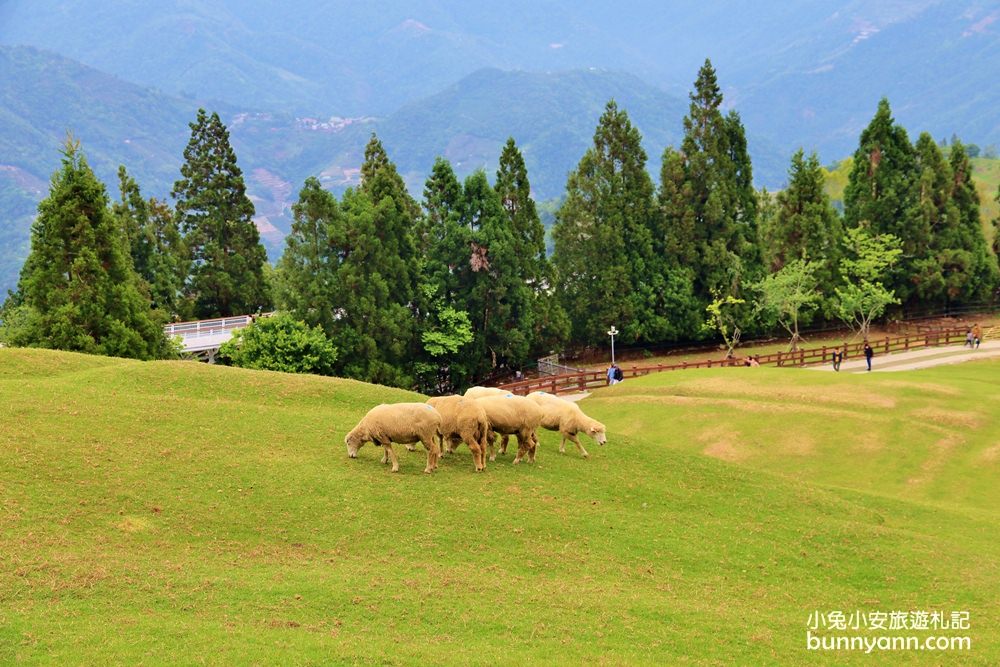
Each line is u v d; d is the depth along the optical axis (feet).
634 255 276.21
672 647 62.90
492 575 70.23
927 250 313.73
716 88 289.12
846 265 289.74
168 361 119.75
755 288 276.41
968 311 326.85
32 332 156.25
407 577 68.13
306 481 81.56
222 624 58.75
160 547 68.69
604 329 270.67
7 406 89.66
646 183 283.18
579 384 212.02
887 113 315.17
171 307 245.65
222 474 81.46
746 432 142.20
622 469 98.27
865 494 106.22
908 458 127.75
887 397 152.15
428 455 86.43
